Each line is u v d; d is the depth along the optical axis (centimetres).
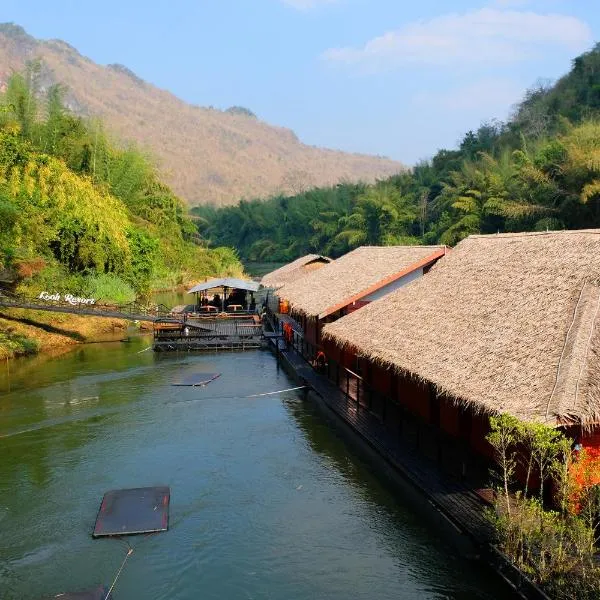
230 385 2714
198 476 1730
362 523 1451
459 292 1786
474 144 9406
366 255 3030
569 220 4762
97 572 1268
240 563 1297
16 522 1471
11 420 2214
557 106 7838
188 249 7325
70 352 3425
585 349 1186
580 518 1101
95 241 4400
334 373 2650
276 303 5047
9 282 3600
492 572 1180
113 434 2070
